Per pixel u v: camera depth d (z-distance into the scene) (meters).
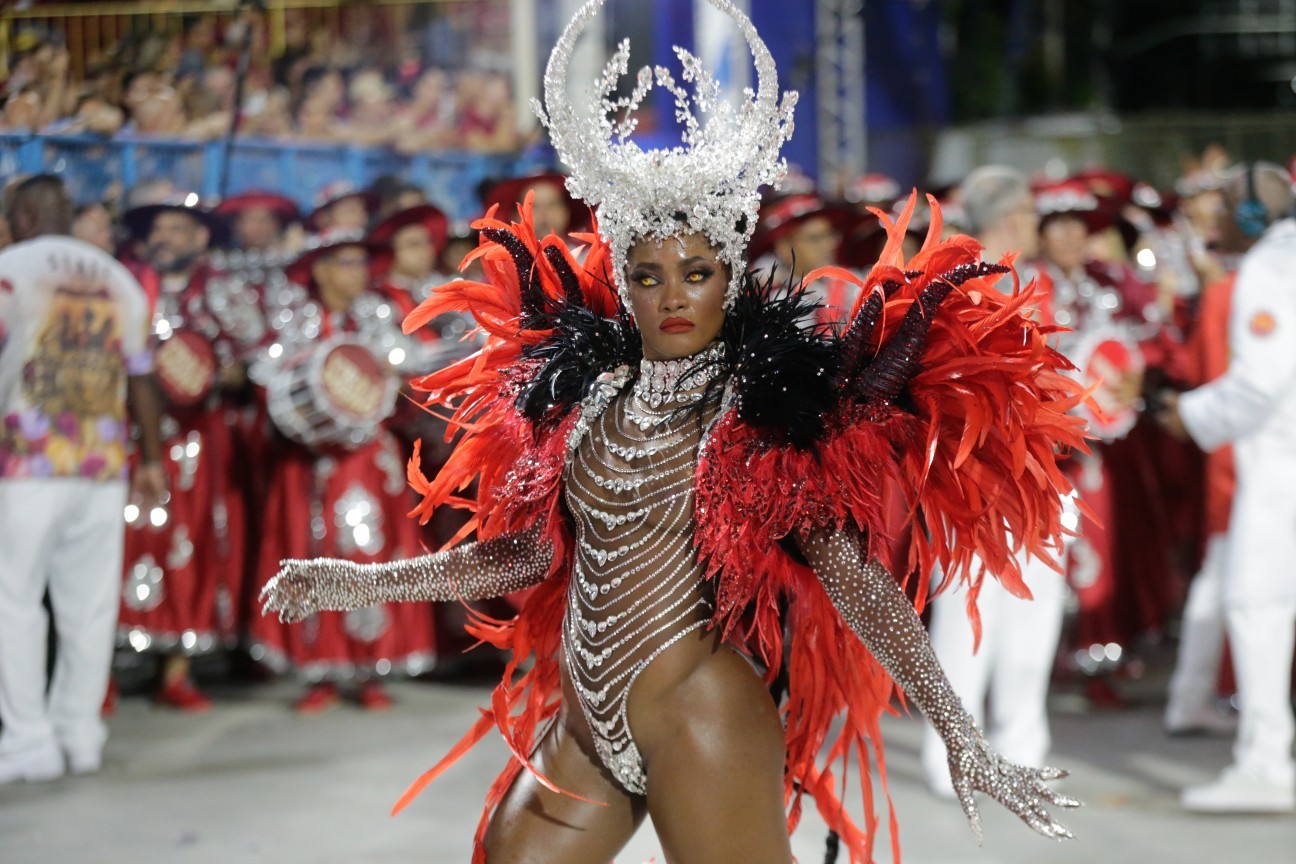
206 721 8.98
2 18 8.48
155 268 9.27
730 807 3.28
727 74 15.14
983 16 23.11
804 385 3.21
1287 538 6.77
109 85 9.32
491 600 9.79
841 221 9.70
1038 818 3.09
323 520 9.07
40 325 7.26
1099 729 8.72
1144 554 9.32
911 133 19.38
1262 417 6.72
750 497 3.21
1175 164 19.78
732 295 3.34
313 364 8.66
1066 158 19.70
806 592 3.53
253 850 6.31
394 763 7.90
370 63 13.31
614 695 3.39
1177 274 10.80
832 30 17.58
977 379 3.27
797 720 3.73
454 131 14.04
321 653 9.05
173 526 9.23
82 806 7.02
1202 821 6.75
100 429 7.53
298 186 12.25
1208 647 8.37
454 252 9.71
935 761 7.21
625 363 3.52
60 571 7.64
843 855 6.24
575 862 3.50
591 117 3.32
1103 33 24.14
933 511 3.40
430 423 9.04
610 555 3.39
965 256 3.35
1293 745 8.27
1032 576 7.02
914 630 3.26
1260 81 24.62
